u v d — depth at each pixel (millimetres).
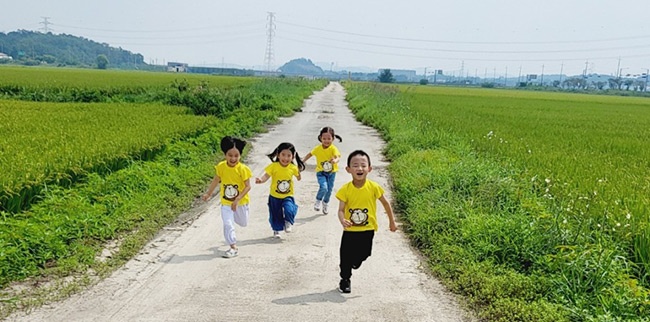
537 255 6305
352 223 5750
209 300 5500
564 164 11773
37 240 6258
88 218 7297
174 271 6277
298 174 7746
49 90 29688
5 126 13945
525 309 5164
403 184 10320
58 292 5543
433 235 7430
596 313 5055
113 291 5645
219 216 8742
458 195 8977
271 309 5320
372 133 21406
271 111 26344
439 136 16078
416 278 6285
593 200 7945
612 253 6082
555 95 78625
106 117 16984
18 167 8039
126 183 9078
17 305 5191
